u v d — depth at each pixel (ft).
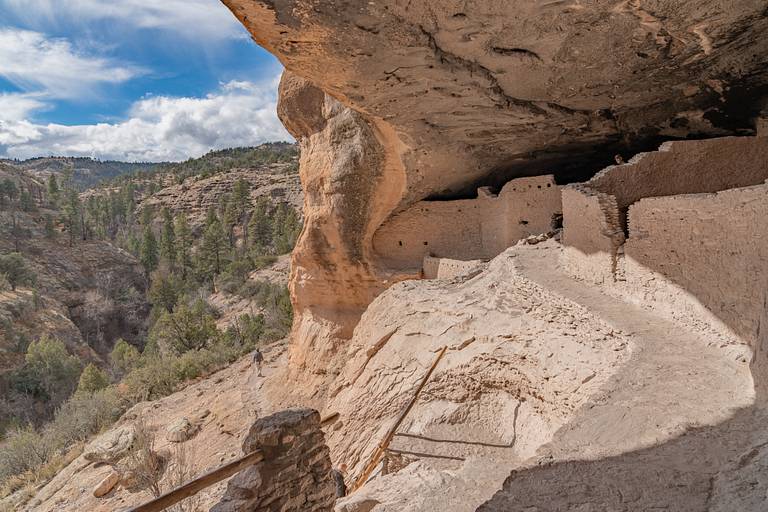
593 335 21.40
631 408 14.64
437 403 26.68
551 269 29.94
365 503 20.79
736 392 14.30
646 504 10.51
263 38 22.31
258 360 73.36
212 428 53.11
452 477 20.88
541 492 11.66
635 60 26.27
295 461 13.94
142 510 10.91
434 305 31.24
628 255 23.26
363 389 31.81
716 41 24.25
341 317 51.80
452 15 21.39
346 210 46.44
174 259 205.67
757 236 15.58
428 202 49.06
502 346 25.02
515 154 42.55
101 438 54.29
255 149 485.15
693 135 36.24
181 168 448.65
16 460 65.05
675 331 19.34
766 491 9.57
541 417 22.33
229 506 12.48
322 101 45.09
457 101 30.63
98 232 228.84
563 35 23.43
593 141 39.55
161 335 110.83
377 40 22.88
